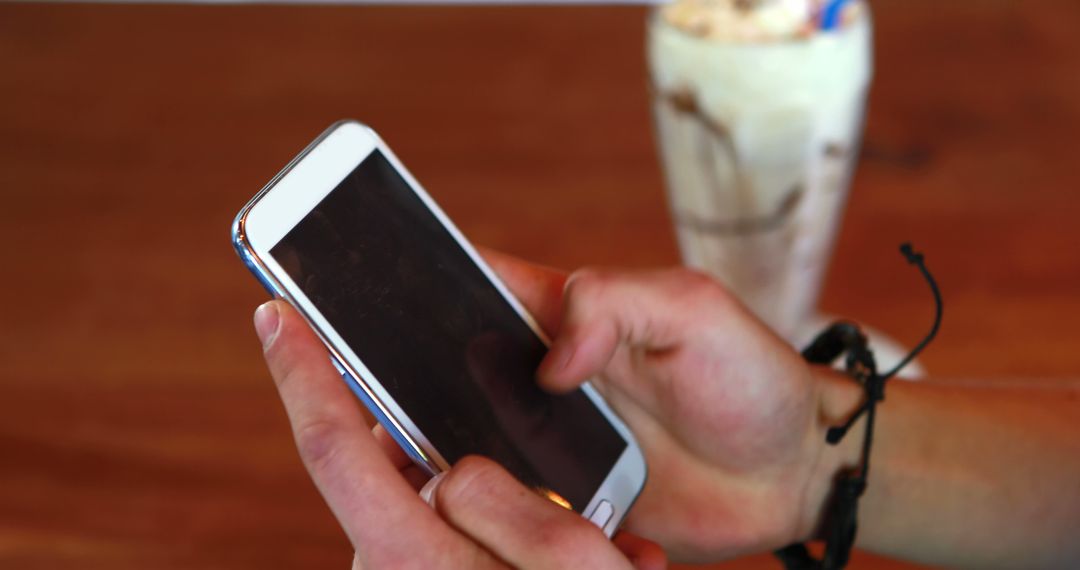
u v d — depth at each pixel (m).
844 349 0.51
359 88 0.73
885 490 0.52
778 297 0.61
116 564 0.54
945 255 0.63
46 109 0.73
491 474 0.44
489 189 0.67
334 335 0.45
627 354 0.51
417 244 0.47
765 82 0.55
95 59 0.78
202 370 0.60
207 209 0.67
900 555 0.54
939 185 0.66
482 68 0.74
